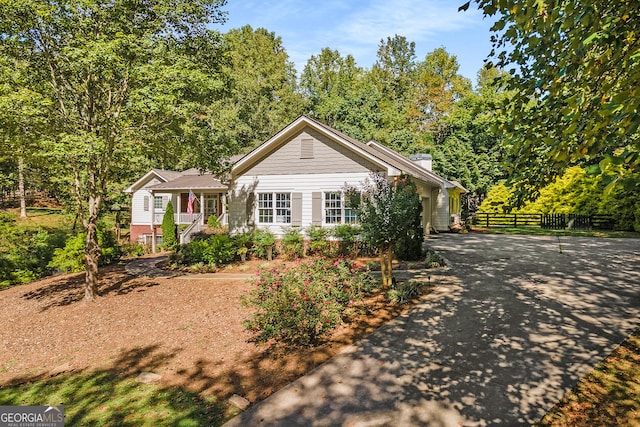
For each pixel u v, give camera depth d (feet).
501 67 16.57
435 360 20.80
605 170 9.71
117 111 36.68
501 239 65.82
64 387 21.95
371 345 23.11
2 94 30.40
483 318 26.08
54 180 42.04
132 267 54.08
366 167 55.93
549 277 35.70
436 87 166.09
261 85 147.02
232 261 52.60
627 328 23.32
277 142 60.54
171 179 98.02
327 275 29.89
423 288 33.42
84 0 32.37
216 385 20.43
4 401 20.86
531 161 16.16
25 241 63.87
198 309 33.37
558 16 12.45
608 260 42.63
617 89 12.09
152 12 37.55
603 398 16.52
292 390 18.94
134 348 26.78
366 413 16.60
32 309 37.83
